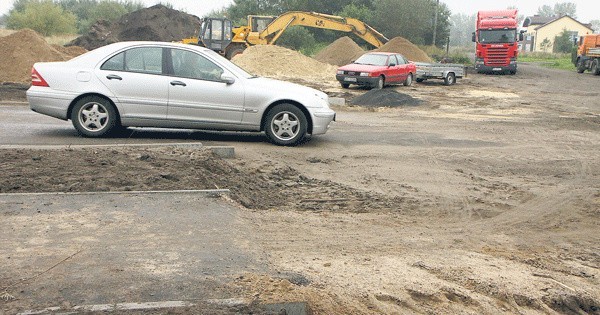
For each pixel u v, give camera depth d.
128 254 5.12
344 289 4.82
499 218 7.50
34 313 3.99
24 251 5.09
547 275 5.63
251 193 7.76
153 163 8.19
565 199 8.52
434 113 18.97
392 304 4.71
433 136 13.71
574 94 27.41
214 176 8.00
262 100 11.12
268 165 9.61
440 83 32.59
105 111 10.85
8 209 6.14
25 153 8.49
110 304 4.16
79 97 10.81
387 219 7.14
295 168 9.69
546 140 13.80
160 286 4.49
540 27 111.94
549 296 5.16
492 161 11.11
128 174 7.54
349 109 19.28
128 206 6.43
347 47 44.97
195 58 11.13
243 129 11.23
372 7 74.31
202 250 5.32
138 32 54.75
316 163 10.16
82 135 10.98
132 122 10.90
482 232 6.88
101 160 8.17
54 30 67.50
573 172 10.40
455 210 7.75
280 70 34.31
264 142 11.52
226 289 4.50
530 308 4.99
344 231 6.45
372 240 6.23
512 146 12.80
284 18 40.16
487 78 38.22
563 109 20.95
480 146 12.65
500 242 6.56
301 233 6.21
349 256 5.66
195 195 6.97
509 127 15.84
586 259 6.20
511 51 41.50
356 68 27.28
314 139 12.40
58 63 11.03
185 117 10.96
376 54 28.92
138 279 4.60
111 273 4.70
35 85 10.83
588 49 45.03
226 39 37.66
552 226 7.28
